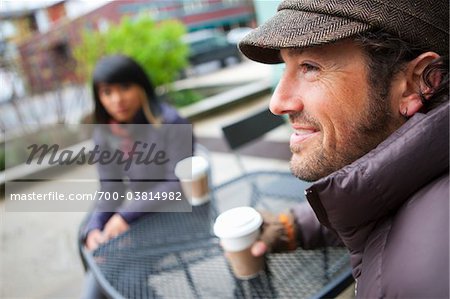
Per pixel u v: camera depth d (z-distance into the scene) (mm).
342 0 656
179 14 13898
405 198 652
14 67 5715
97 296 1604
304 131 726
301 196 1811
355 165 673
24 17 6066
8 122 5645
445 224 548
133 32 6496
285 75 725
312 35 653
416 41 642
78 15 6406
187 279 1343
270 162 3928
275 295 1195
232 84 8633
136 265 1440
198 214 1731
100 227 1891
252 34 735
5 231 3477
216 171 3961
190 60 11117
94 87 1935
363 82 667
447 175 628
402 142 643
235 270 1245
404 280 542
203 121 6289
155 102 2023
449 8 656
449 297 501
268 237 1221
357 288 697
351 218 692
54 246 3117
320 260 1305
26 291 2584
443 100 676
